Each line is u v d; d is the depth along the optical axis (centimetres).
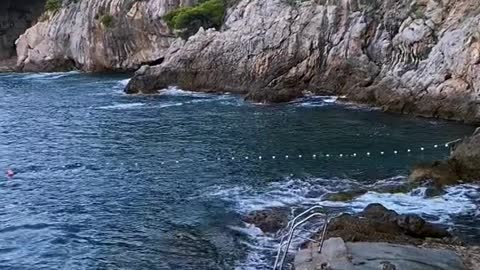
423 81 3575
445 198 1914
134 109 4112
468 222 1709
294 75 4422
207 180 2280
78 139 3186
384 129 3147
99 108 4225
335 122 3362
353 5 4469
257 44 4644
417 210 1814
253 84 4556
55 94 5122
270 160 2562
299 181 2217
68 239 1716
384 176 2269
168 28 6694
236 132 3184
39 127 3588
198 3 6669
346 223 1571
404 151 2666
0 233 1770
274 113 3709
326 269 1226
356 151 2684
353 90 4025
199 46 4925
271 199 1994
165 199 2064
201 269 1471
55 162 2684
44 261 1561
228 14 5756
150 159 2662
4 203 2080
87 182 2333
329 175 2298
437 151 2648
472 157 2138
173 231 1748
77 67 7525
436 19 3947
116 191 2192
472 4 3831
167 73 4978
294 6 4741
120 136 3216
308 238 1542
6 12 9050
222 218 1825
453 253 1389
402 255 1335
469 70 3347
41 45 7719
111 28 7006
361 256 1314
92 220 1875
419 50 3903
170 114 3844
